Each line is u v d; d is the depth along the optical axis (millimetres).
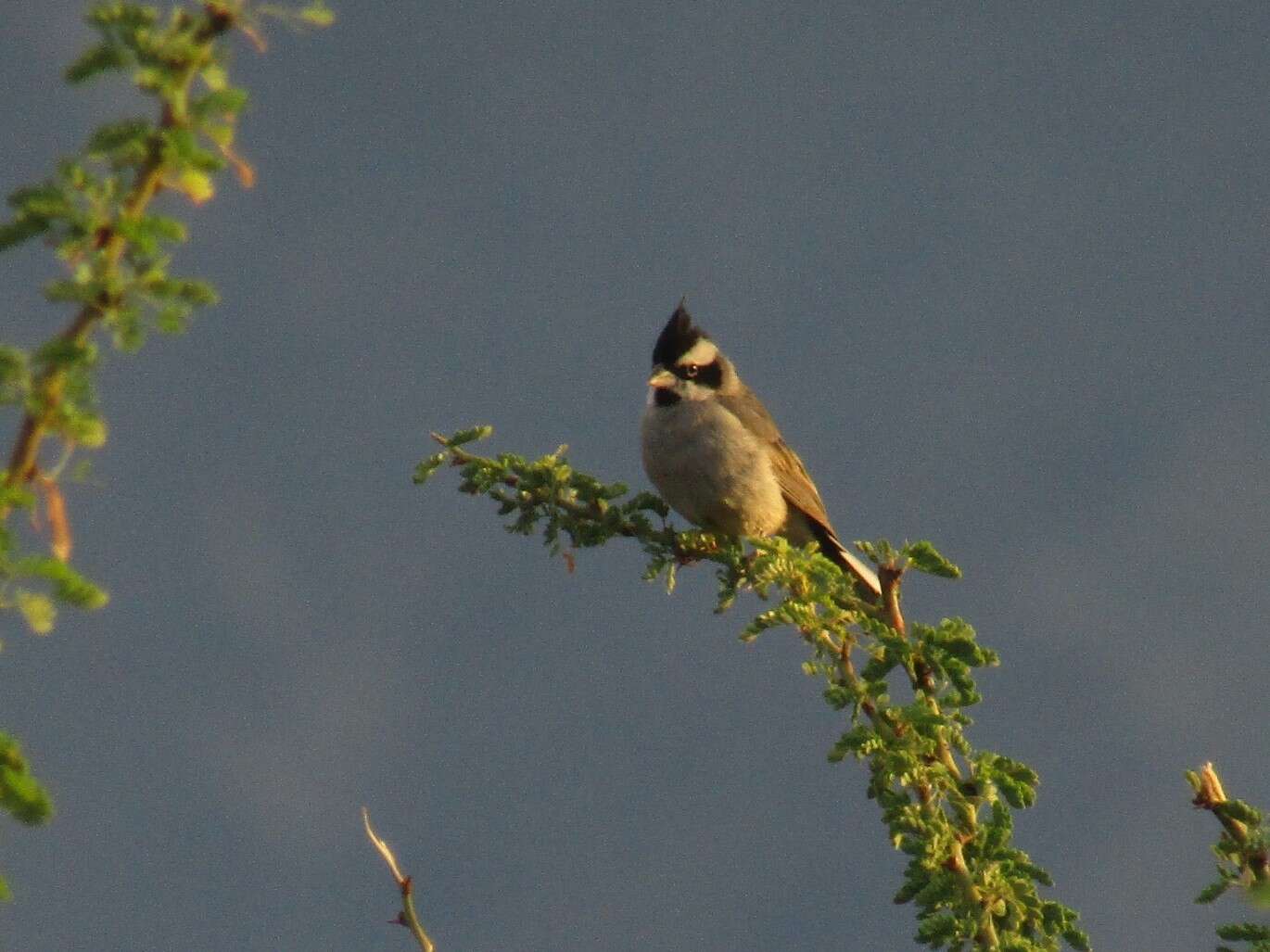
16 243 4441
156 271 4477
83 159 4484
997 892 8180
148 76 4457
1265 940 7559
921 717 8766
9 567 4242
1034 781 8672
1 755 4492
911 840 8289
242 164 4586
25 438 4344
